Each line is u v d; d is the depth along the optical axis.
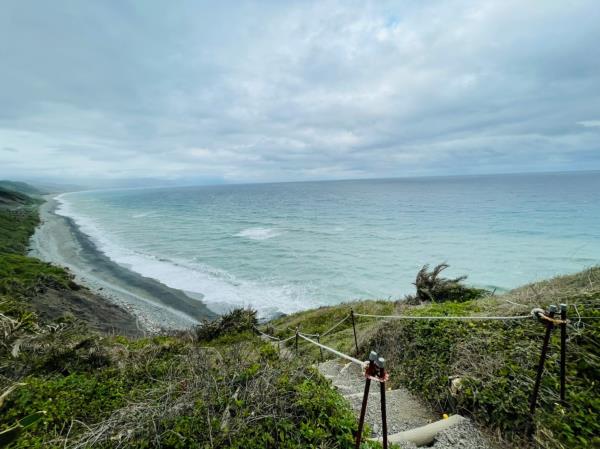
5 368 4.75
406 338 5.39
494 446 2.92
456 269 26.42
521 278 23.61
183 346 6.14
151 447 2.73
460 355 4.21
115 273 27.38
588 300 4.46
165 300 21.02
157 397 3.44
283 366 3.92
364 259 30.78
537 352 3.71
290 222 58.34
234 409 3.10
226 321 11.74
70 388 4.05
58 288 19.08
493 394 3.35
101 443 2.81
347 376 5.50
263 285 23.98
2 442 2.35
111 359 5.33
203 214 76.00
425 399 3.98
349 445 2.70
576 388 3.15
